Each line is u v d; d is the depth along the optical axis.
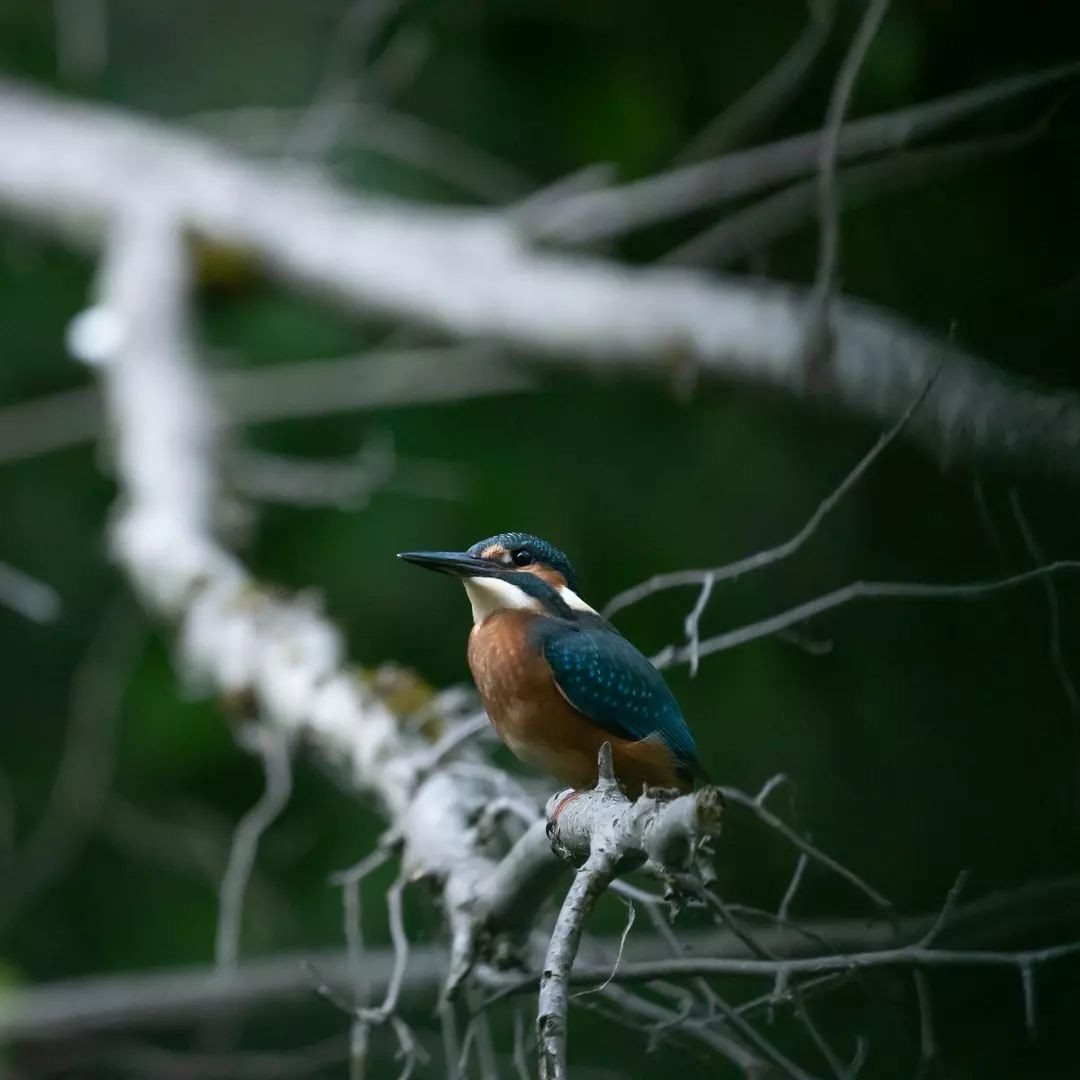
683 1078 7.22
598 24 12.60
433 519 12.76
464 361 13.23
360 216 14.30
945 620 9.27
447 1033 6.27
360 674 9.02
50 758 13.50
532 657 6.42
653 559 12.16
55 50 16.12
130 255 14.01
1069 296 8.94
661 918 6.30
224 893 8.43
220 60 16.03
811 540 10.30
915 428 8.68
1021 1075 6.40
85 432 13.92
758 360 10.81
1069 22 8.70
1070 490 7.65
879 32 10.07
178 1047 11.28
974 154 8.82
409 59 13.74
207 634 10.07
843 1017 6.77
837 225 8.58
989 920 6.20
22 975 11.76
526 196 14.26
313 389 13.32
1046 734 8.27
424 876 6.89
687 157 12.56
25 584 12.09
